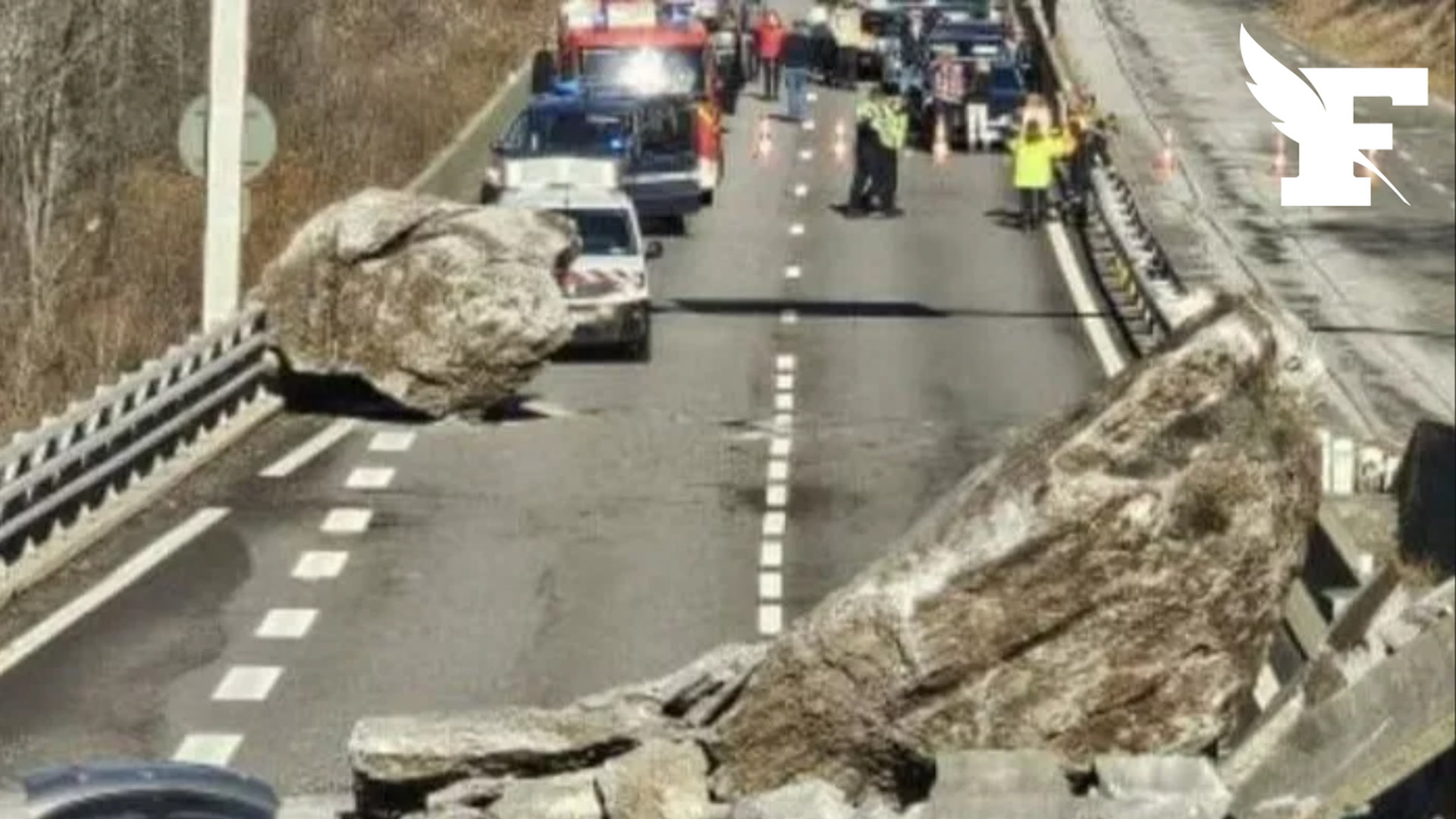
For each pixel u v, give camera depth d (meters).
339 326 53.28
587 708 22.16
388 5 95.00
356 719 32.34
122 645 36.09
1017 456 20.33
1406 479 14.80
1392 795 15.02
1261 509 19.67
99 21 78.75
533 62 95.88
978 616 19.84
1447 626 13.73
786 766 20.73
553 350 52.91
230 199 53.94
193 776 19.12
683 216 82.19
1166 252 51.31
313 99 86.12
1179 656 19.80
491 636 36.72
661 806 20.83
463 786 22.09
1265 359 19.72
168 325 69.88
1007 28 95.88
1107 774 18.94
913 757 20.12
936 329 65.94
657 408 55.28
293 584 39.75
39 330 65.62
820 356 62.19
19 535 40.22
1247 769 18.61
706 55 89.56
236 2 53.84
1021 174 81.12
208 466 48.53
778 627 37.25
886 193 85.38
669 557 41.75
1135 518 19.55
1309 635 21.47
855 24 110.94
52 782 18.97
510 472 48.53
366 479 47.66
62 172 75.12
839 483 47.78
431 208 53.47
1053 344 63.78
